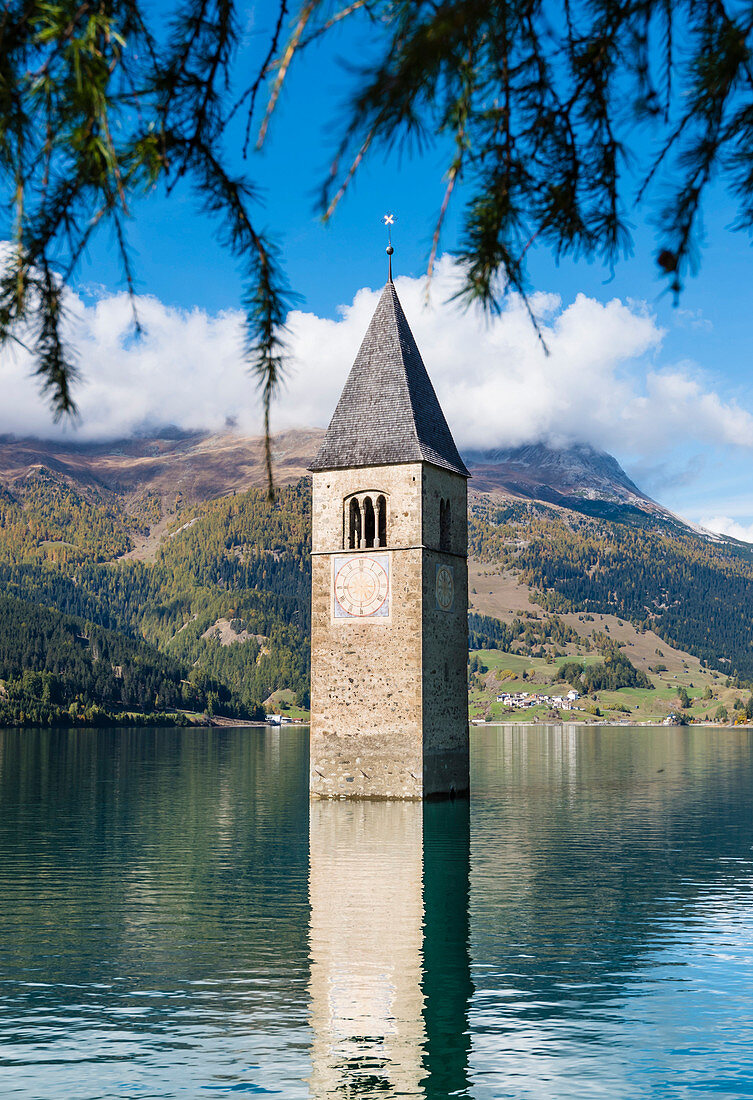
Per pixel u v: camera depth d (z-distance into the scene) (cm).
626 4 456
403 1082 1973
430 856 4728
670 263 462
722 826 6103
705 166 456
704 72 441
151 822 6297
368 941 3089
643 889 3950
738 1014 2389
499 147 446
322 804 6644
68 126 418
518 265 451
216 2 469
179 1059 2095
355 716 6688
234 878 4162
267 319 491
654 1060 2091
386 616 6619
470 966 2805
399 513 6606
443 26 402
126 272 454
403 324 7131
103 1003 2472
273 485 496
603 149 470
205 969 2773
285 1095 1916
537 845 5159
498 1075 2017
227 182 472
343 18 402
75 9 409
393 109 402
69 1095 1912
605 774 11512
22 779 10450
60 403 445
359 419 6862
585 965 2830
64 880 4156
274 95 402
